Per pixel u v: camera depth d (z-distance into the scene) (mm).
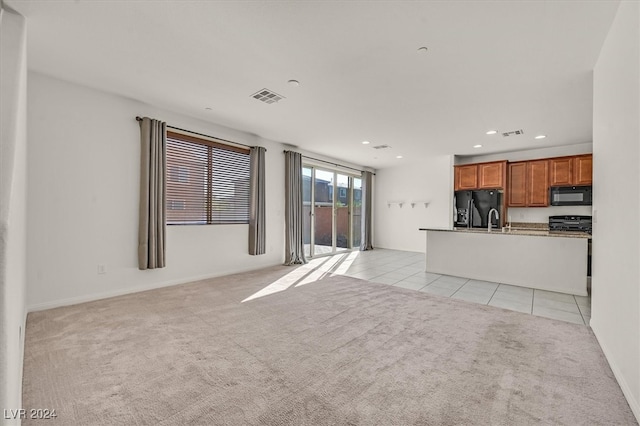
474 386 1755
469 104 3633
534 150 6023
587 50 2398
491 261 4473
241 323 2715
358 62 2668
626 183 1753
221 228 4684
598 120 2439
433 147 5980
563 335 2492
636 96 1618
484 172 6262
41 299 2994
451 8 1949
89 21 2131
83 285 3275
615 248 1924
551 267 3977
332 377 1843
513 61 2611
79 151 3236
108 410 1517
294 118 4262
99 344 2252
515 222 6199
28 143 2906
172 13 2045
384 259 6547
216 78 3025
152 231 3697
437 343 2330
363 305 3275
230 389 1711
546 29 2150
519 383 1788
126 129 3594
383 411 1530
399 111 3924
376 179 8703
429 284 4285
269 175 5488
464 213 6570
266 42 2381
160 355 2098
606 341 2113
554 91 3223
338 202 7582
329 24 2141
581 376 1869
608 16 1994
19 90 1662
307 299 3479
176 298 3459
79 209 3238
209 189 4527
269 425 1424
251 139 5117
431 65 2703
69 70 2891
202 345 2262
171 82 3133
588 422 1461
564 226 5531
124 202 3584
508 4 1908
